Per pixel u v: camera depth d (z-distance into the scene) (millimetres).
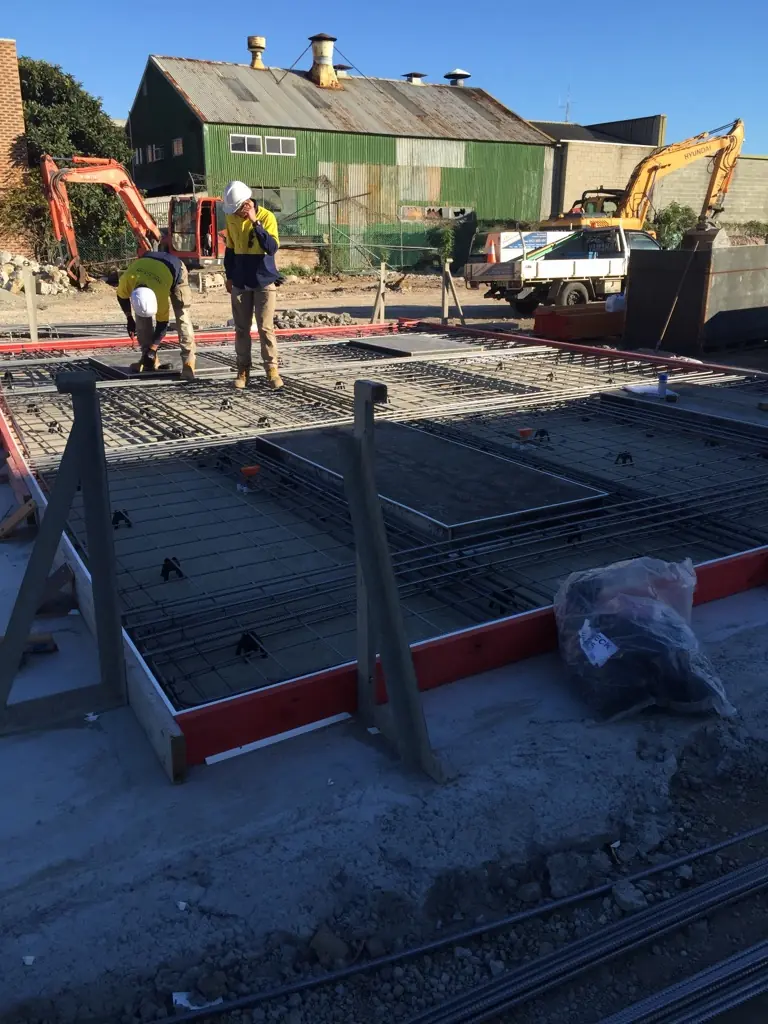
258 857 2148
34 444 5223
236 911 2010
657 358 8406
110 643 2637
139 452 5137
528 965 1976
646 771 2535
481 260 18969
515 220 33375
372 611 2371
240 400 6566
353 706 2773
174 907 2002
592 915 2137
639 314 10883
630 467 5152
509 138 32375
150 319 7008
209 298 20219
